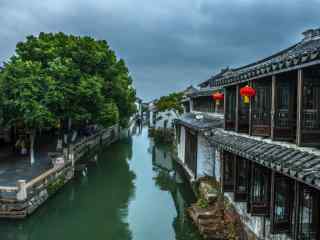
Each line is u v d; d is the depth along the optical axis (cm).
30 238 1453
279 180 903
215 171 1708
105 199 2023
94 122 3181
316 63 688
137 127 9012
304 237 798
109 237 1468
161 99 5609
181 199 2042
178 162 2838
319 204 787
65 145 3072
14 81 2103
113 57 3550
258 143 1017
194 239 1383
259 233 1028
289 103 948
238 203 1242
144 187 2328
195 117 2420
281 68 844
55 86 2258
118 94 3481
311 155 732
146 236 1468
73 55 2797
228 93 1406
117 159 3459
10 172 2052
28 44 2756
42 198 1742
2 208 1509
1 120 2211
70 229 1561
